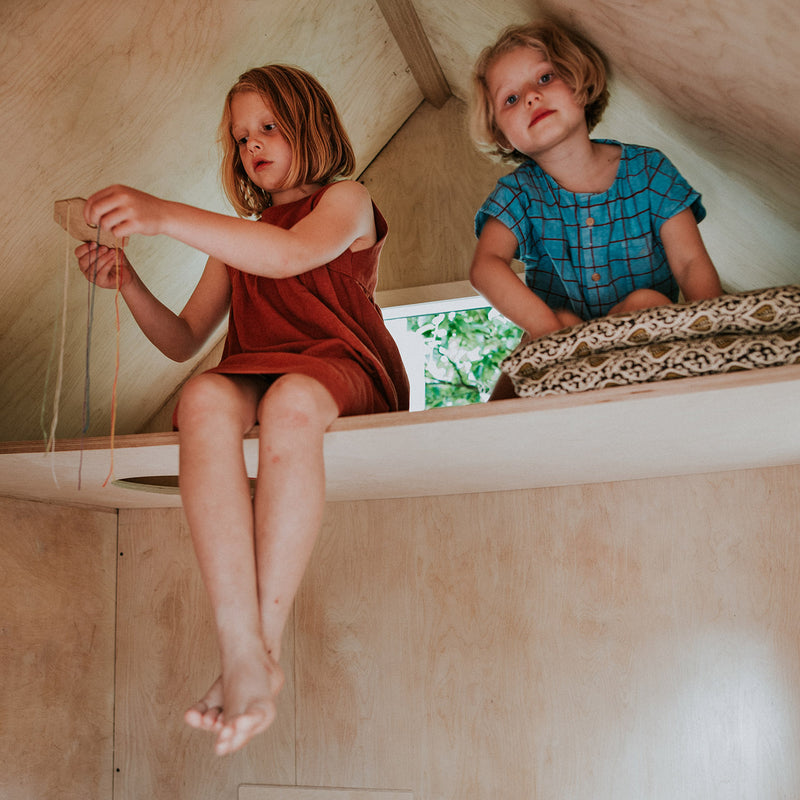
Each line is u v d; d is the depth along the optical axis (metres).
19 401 1.79
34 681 1.67
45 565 1.72
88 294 1.67
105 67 1.37
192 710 0.92
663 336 1.04
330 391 1.11
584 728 1.59
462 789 1.64
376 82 1.99
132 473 1.42
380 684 1.72
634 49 1.28
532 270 1.45
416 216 2.14
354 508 1.79
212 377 1.12
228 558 1.00
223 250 1.12
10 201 1.43
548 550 1.66
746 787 1.49
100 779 1.80
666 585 1.59
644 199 1.37
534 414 1.04
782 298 1.00
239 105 1.44
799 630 1.50
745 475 1.57
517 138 1.34
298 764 1.74
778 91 1.13
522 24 1.50
